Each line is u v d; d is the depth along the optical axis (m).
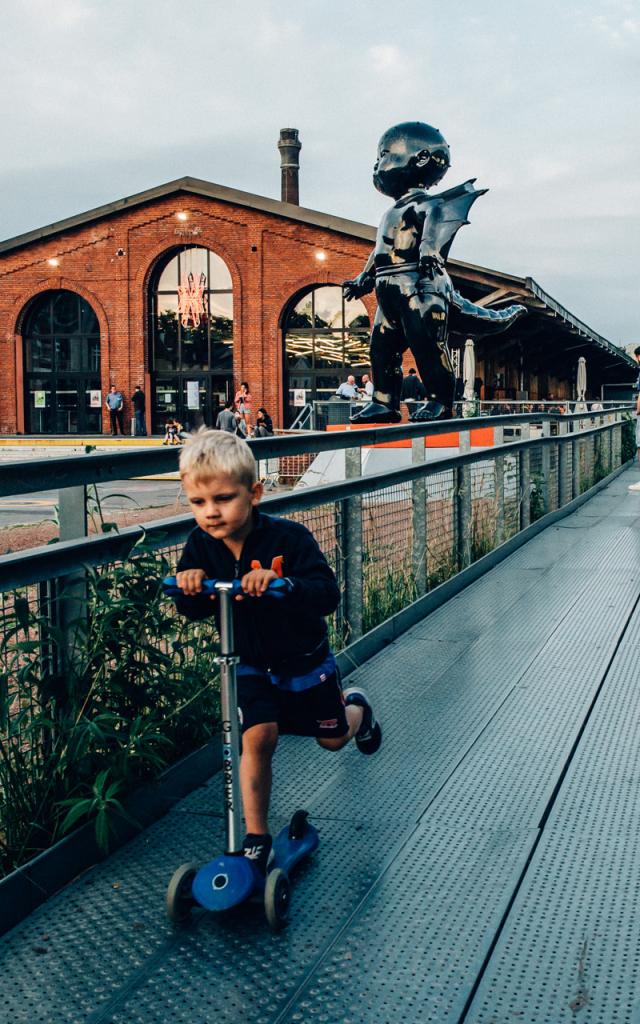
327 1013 2.23
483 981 2.34
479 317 17.08
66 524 3.11
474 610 6.23
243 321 34.69
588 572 7.41
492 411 26.92
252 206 33.91
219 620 2.57
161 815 3.31
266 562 2.69
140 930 2.59
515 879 2.83
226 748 2.59
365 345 34.38
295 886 2.81
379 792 3.47
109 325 35.72
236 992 2.32
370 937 2.54
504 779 3.57
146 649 3.26
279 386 34.53
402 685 4.70
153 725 3.16
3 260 36.09
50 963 2.44
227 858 2.59
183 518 3.59
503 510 8.30
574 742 3.93
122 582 3.19
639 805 3.33
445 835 3.13
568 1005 2.24
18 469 2.71
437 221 15.66
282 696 2.83
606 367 54.91
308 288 34.47
